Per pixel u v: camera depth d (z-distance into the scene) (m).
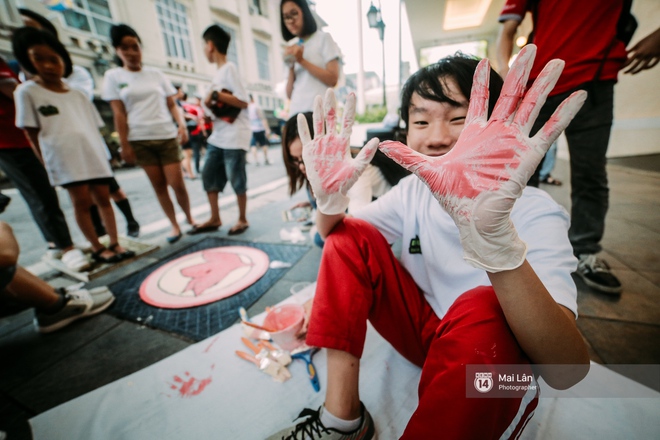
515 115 0.50
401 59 7.23
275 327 1.26
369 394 1.00
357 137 5.91
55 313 1.50
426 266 0.85
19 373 1.26
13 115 1.97
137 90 2.35
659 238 1.91
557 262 0.57
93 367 1.26
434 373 0.55
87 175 2.05
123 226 3.38
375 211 1.01
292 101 2.42
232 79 2.52
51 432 0.97
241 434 0.91
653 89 4.01
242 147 2.67
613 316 1.26
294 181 1.67
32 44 1.80
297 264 2.03
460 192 0.51
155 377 1.15
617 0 1.32
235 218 3.29
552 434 0.82
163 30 12.70
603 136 1.48
